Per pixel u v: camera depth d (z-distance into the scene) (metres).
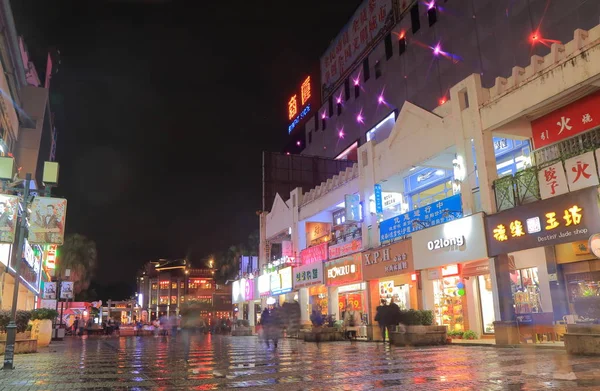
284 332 27.23
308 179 42.47
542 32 27.12
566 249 16.48
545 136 16.53
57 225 14.02
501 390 6.36
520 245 15.51
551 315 16.23
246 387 7.33
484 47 31.84
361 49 50.81
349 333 23.19
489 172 17.23
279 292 34.59
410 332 16.73
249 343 22.58
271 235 38.91
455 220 18.36
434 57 37.47
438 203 19.83
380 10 47.16
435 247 19.31
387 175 23.39
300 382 7.79
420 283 20.75
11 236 13.97
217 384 7.76
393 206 25.19
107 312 87.50
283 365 10.80
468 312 19.92
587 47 13.99
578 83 14.16
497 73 30.42
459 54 34.41
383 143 24.02
